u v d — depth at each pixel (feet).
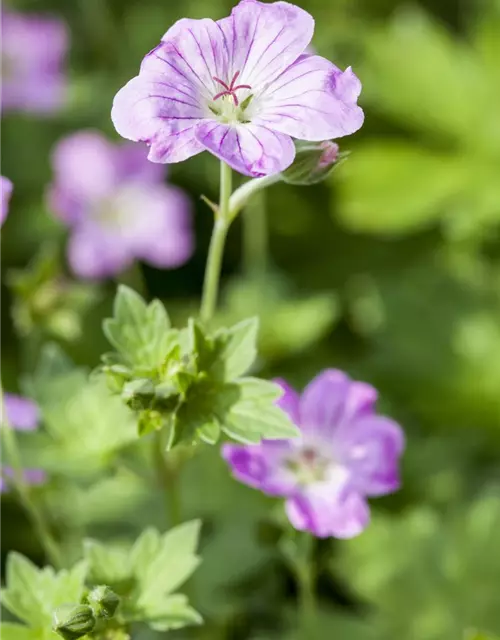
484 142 1.81
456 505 1.60
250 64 1.27
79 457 1.38
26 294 1.49
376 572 1.53
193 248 1.87
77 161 1.80
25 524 1.57
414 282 1.73
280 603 1.56
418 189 1.77
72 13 2.16
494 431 1.67
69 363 1.41
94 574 1.30
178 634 1.52
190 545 1.30
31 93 1.87
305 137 1.23
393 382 1.69
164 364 1.28
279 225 1.84
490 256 1.79
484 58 1.83
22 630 1.28
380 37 1.87
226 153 1.22
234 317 1.64
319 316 1.63
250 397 1.27
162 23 2.03
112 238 1.79
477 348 1.68
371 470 1.36
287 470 1.36
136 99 1.24
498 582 1.53
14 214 1.84
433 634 1.51
